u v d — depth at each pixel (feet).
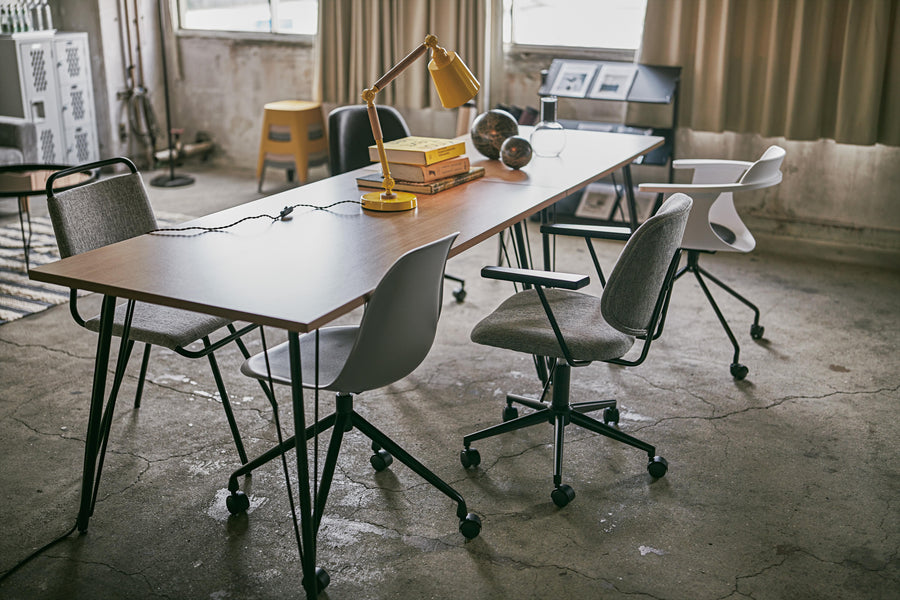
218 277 6.56
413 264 6.17
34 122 18.24
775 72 14.56
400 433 8.95
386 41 17.74
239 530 7.36
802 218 15.55
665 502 7.77
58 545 7.13
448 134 18.37
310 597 6.36
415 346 6.75
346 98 18.67
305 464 6.14
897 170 14.55
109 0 19.61
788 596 6.57
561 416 8.18
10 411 9.27
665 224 6.92
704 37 14.90
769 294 13.00
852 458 8.49
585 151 11.47
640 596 6.56
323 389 6.51
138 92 20.49
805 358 10.76
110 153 20.47
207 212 17.10
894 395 9.78
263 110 20.18
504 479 8.14
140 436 8.82
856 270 14.21
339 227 7.95
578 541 7.22
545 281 7.02
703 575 6.80
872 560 6.98
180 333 7.48
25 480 8.02
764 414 9.37
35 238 14.99
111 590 6.61
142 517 7.52
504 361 10.69
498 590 6.62
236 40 20.10
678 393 9.84
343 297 6.14
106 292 6.42
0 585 6.64
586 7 16.92
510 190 9.32
